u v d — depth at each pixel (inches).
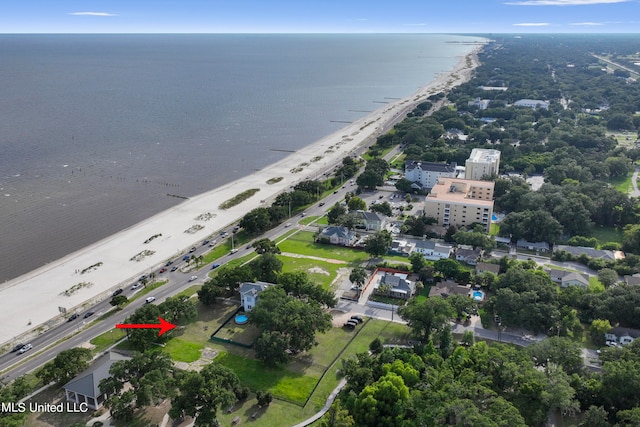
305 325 6742.1
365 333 7421.3
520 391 5487.2
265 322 6835.6
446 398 5196.9
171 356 6771.7
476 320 7746.1
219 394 5438.0
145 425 5546.3
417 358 6171.3
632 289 7568.9
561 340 6323.8
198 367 6550.2
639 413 4970.5
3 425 5036.9
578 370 6092.5
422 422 5093.5
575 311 7381.9
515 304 7347.4
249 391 6097.4
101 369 5994.1
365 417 5374.0
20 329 7608.3
